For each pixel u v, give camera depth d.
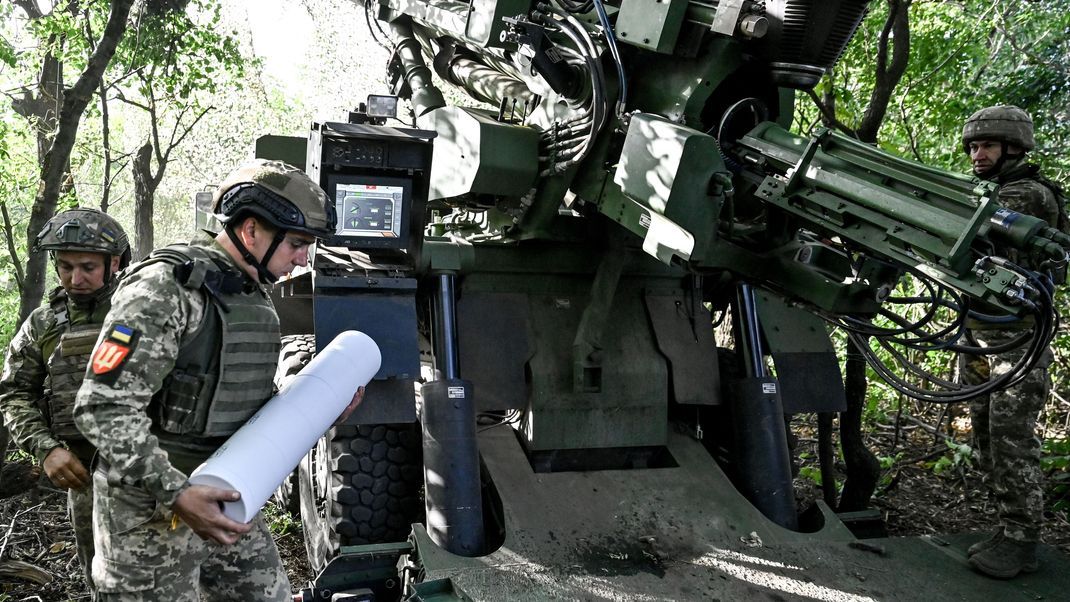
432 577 3.17
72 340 2.76
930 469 5.64
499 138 3.69
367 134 3.39
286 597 2.47
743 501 3.78
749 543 3.54
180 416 2.17
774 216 3.34
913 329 3.08
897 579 3.33
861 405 4.65
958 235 2.54
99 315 2.80
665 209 3.06
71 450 2.78
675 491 3.78
